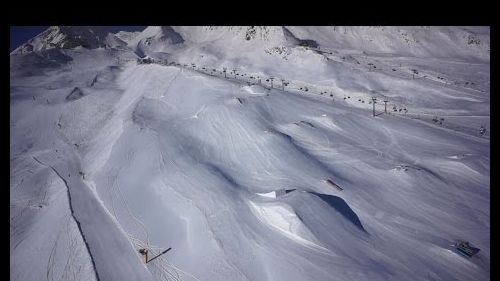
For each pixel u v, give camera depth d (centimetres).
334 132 6031
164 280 3055
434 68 12550
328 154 5275
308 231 3381
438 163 5044
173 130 5959
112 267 3206
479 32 17675
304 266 3036
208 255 3234
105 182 4788
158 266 3209
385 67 12275
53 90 9650
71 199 4472
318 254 3184
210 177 4428
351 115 6700
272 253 3191
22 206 4625
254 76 11300
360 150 5431
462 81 10906
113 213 4056
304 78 10712
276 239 3366
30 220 4303
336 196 4156
